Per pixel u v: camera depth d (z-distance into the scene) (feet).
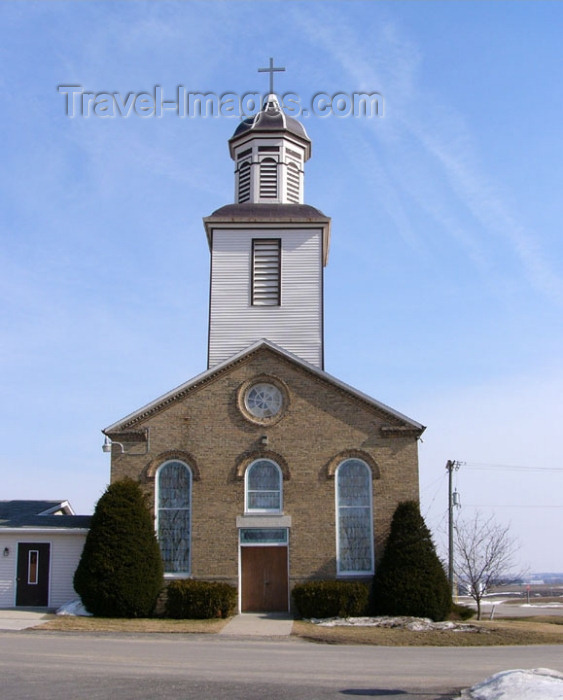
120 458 103.40
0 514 114.32
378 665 63.00
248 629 86.02
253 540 101.45
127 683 52.16
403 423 103.19
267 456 103.04
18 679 53.01
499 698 46.29
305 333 115.55
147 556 96.12
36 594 102.94
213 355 115.03
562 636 85.81
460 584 180.24
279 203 123.44
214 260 118.52
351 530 101.24
